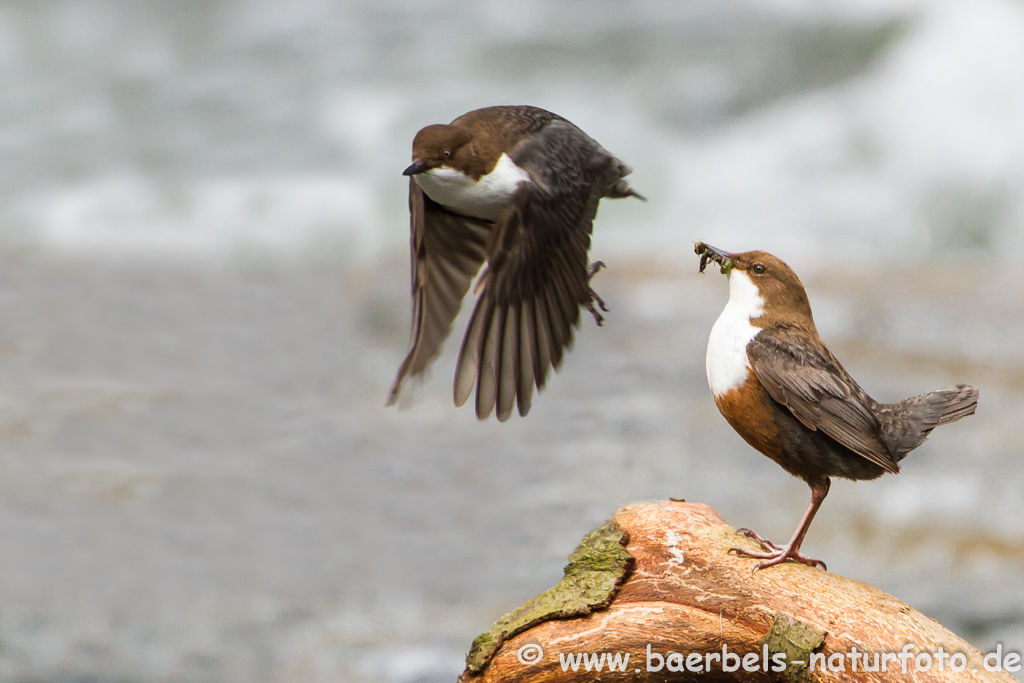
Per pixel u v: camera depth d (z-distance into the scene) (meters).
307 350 14.38
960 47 23.50
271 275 17.77
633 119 23.53
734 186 21.91
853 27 25.31
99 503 10.52
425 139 5.54
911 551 9.89
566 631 5.73
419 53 26.31
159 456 11.34
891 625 5.46
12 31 27.03
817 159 22.30
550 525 10.16
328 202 20.70
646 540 5.89
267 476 11.05
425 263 5.90
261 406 12.70
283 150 22.70
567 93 24.47
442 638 8.66
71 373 13.31
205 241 19.25
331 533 9.95
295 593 9.30
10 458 11.17
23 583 9.35
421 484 10.93
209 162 22.22
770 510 10.71
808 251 20.12
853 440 5.83
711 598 5.66
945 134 22.12
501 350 4.92
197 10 28.31
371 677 8.27
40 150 22.56
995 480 11.28
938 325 15.38
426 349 5.86
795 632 5.45
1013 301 16.45
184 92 24.88
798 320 6.08
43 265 17.88
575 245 5.38
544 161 5.54
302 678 8.16
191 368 13.52
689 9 27.41
